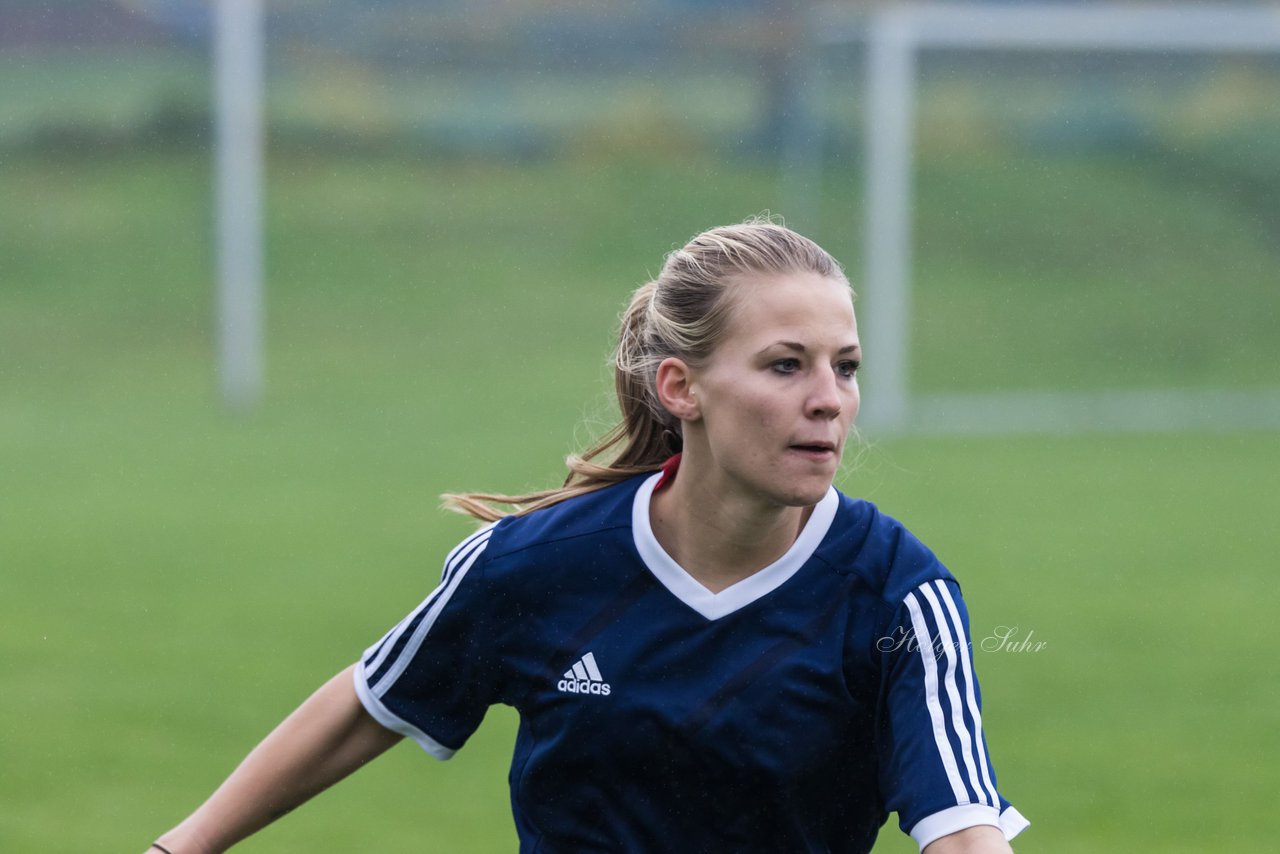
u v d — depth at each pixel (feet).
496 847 54.54
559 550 28.14
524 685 28.63
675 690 27.50
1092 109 259.19
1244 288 232.53
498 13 312.71
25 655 79.46
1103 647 82.48
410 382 191.01
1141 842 55.16
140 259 245.65
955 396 189.37
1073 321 223.71
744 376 26.50
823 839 28.63
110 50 297.94
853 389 27.07
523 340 220.84
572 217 271.90
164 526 111.86
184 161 277.03
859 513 27.91
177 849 29.45
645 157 289.94
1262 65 221.05
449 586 28.78
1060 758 64.64
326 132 289.74
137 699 72.13
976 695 26.99
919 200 255.09
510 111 300.61
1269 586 96.53
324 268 248.93
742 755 27.35
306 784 30.07
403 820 57.57
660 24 312.09
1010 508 121.70
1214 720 69.97
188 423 160.76
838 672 27.20
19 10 297.33
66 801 58.85
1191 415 177.06
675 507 27.94
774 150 292.20
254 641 82.02
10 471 133.69
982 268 240.32
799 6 302.25
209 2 299.58
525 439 149.69
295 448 145.28
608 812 28.30
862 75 242.58
